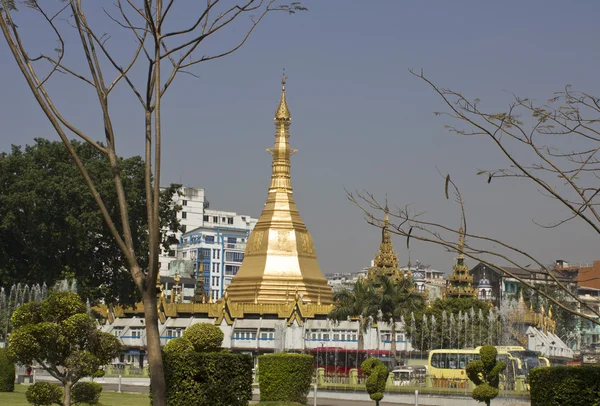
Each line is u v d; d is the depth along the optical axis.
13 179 93.94
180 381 30.44
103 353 34.47
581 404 23.17
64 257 95.12
